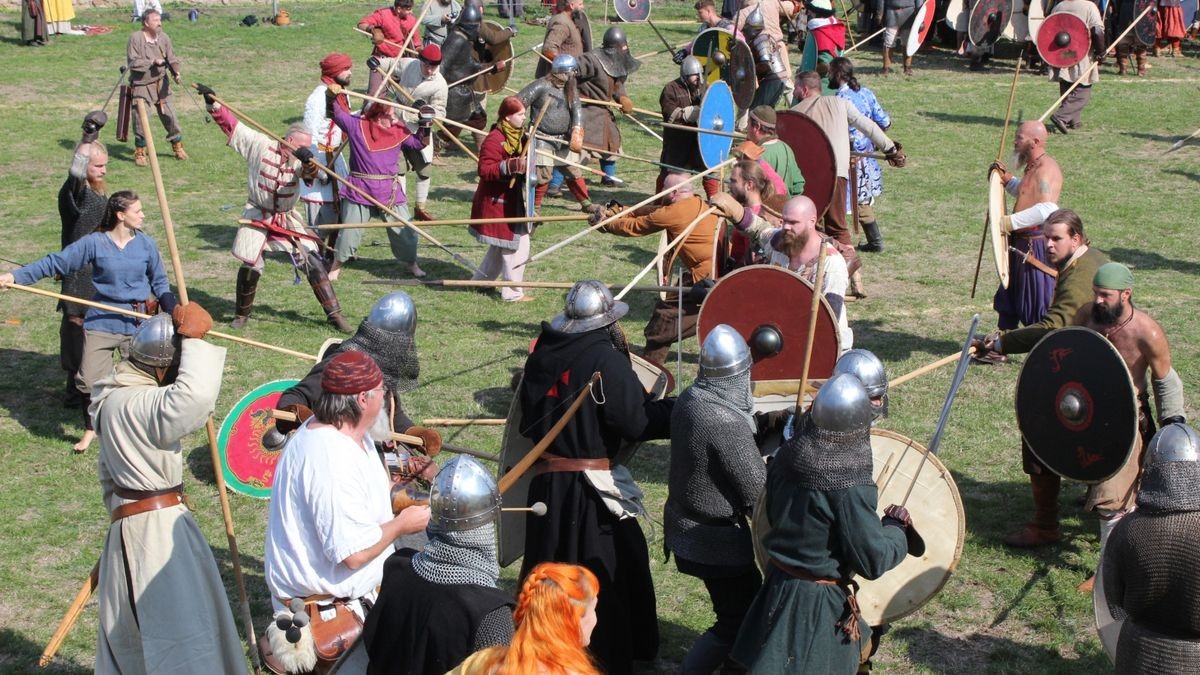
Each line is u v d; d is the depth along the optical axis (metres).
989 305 10.61
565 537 5.16
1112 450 5.61
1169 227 12.75
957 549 4.98
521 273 10.71
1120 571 4.29
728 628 5.05
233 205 13.87
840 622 4.46
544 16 25.75
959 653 5.67
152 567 4.75
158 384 4.80
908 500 5.10
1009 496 7.16
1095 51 16.92
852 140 11.73
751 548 4.95
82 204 8.36
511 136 10.40
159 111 15.49
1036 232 8.64
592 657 3.53
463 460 3.91
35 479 7.48
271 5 27.64
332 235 11.17
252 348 9.58
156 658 4.74
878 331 10.00
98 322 7.80
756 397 6.04
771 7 16.88
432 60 14.75
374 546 4.38
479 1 15.83
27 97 18.86
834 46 17.50
